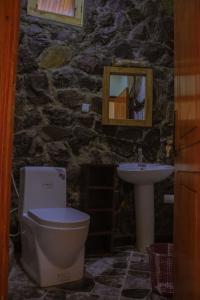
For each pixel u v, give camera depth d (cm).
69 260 223
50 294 208
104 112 331
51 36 321
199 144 88
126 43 346
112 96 336
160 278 209
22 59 309
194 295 93
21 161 303
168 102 355
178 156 131
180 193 125
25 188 263
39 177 270
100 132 333
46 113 315
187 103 109
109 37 341
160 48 357
